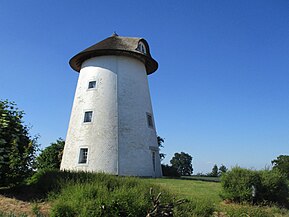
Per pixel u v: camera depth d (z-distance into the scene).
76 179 12.66
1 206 10.38
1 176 11.49
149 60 29.61
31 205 10.80
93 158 24.94
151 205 9.82
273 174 15.26
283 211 13.55
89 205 9.45
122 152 25.31
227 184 15.02
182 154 60.16
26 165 11.96
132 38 29.19
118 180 12.91
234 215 11.78
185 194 14.63
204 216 11.15
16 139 11.84
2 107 12.22
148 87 30.02
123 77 27.67
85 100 27.23
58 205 9.50
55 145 30.28
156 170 27.33
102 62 28.05
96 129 25.77
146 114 28.09
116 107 26.53
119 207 9.66
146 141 26.97
